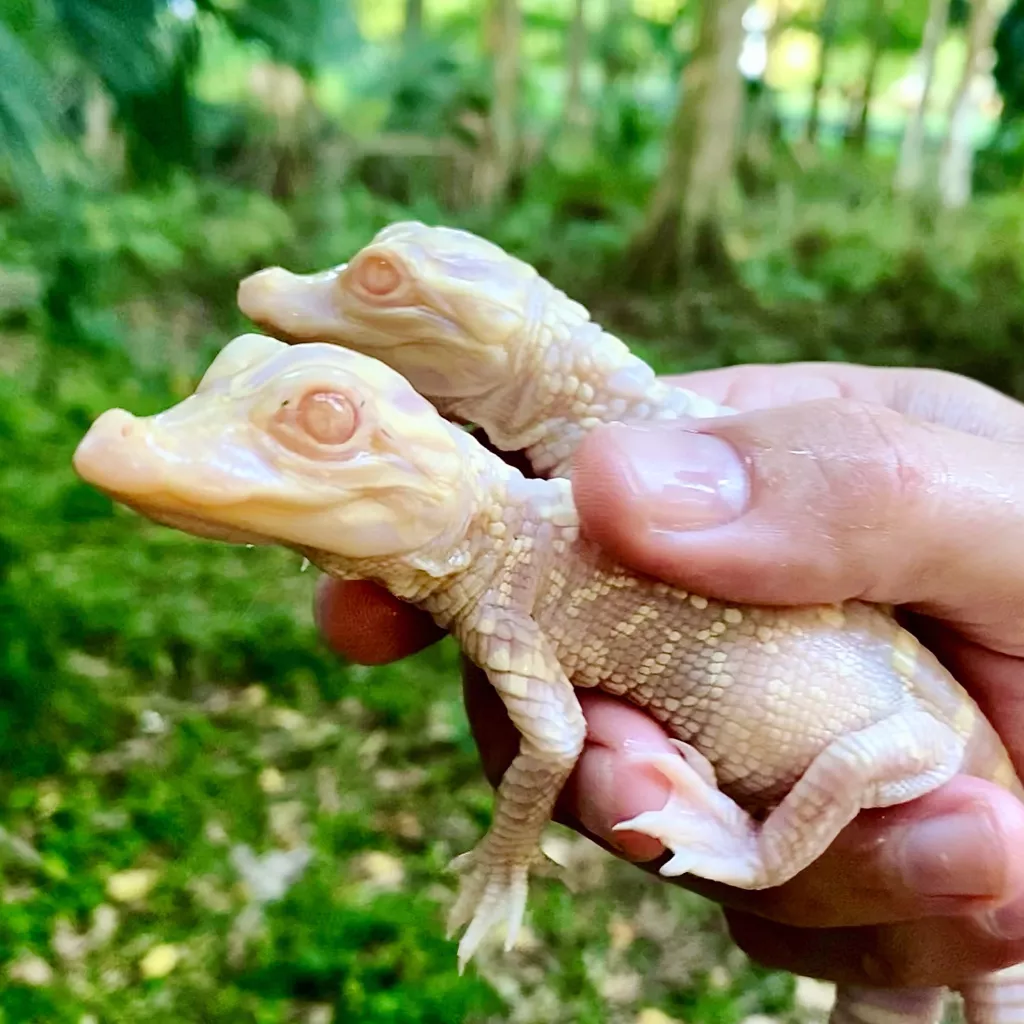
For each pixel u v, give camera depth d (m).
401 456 0.10
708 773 0.12
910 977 0.14
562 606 0.12
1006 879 0.11
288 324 0.14
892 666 0.12
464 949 0.12
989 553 0.11
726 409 0.16
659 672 0.12
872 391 0.19
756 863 0.11
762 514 0.11
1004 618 0.12
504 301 0.14
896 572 0.11
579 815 0.12
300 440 0.10
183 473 0.09
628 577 0.12
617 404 0.15
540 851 0.13
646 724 0.12
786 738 0.11
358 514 0.10
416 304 0.14
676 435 0.12
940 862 0.11
